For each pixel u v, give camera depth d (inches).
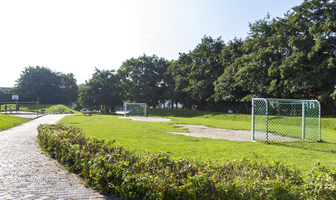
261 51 974.4
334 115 927.0
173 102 2069.4
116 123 836.0
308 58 836.0
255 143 395.2
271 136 493.4
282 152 315.6
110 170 173.6
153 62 2055.9
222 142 402.3
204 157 281.3
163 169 167.8
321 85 838.5
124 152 227.1
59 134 328.8
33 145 378.9
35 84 2709.2
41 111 1977.1
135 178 155.5
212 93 1454.2
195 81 1517.0
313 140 435.2
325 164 248.4
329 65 762.2
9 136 488.7
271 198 128.6
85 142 283.1
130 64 2000.5
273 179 159.5
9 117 890.1
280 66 879.7
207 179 140.2
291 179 162.6
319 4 876.6
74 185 189.8
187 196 137.3
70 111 2202.3
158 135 490.6
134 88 1963.6
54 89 2938.0
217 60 1432.1
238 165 190.9
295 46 890.7
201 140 426.0
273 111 662.5
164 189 140.7
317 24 852.0
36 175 214.5
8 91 2844.5
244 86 1106.7
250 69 1038.4
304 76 824.9
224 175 164.4
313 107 476.4
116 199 161.5
